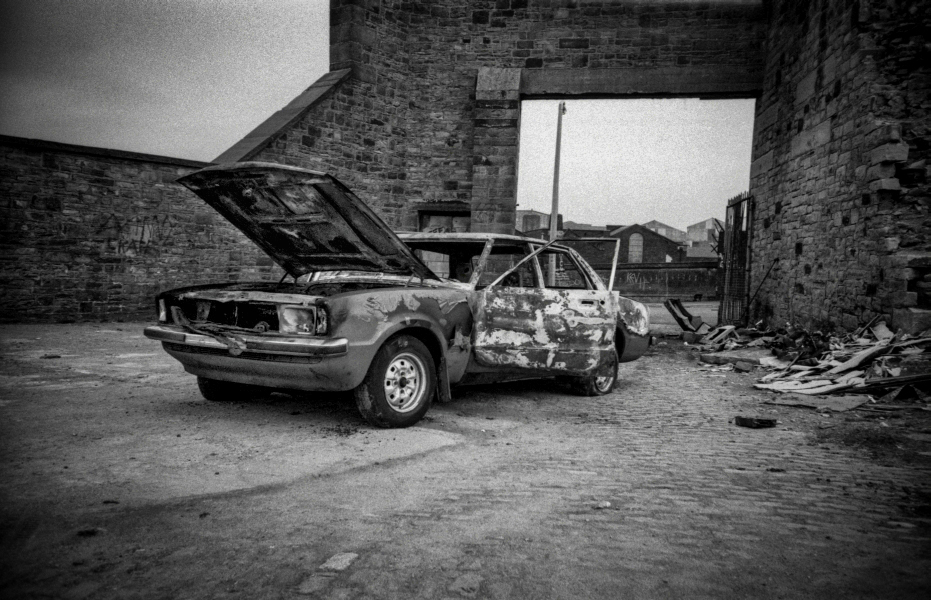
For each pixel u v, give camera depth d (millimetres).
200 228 13547
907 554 2721
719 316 16344
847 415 5680
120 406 5246
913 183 9016
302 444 4250
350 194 4555
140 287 12969
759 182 14719
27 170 11711
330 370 4312
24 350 8359
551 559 2609
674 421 5426
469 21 16312
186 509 3025
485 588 2342
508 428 5004
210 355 4668
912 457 4309
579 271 6539
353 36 15250
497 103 15766
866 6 9547
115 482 3355
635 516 3117
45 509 2945
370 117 15734
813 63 11664
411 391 4914
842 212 10289
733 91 15211
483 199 15797
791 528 2996
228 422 4793
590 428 5094
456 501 3279
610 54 15797
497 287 5609
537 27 16078
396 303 4691
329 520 2959
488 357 5391
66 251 12172
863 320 9414
